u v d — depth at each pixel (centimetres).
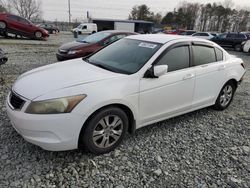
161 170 284
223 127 406
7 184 245
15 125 275
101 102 276
